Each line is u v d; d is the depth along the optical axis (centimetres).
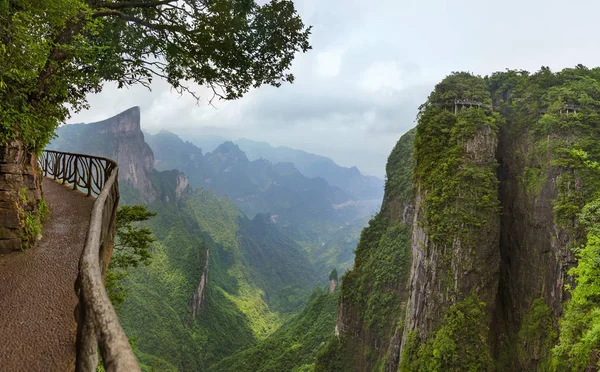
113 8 1013
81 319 251
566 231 2653
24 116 738
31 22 639
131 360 175
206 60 1082
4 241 679
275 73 1169
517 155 3253
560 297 2681
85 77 934
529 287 2986
